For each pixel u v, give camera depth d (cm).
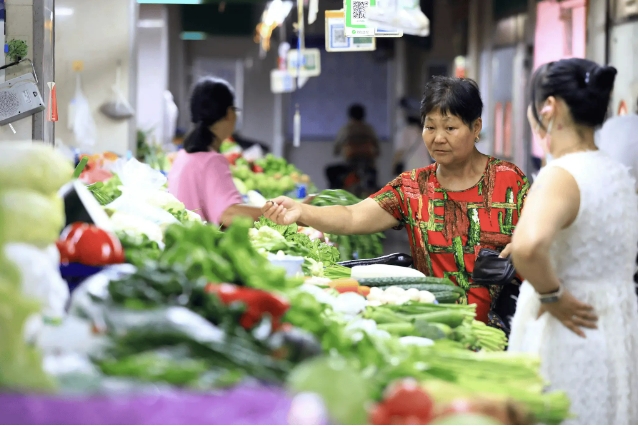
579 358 305
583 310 303
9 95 489
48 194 236
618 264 309
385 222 445
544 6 953
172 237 294
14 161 229
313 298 278
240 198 533
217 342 213
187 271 274
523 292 324
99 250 280
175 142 1215
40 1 501
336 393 189
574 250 305
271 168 936
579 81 304
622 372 306
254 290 246
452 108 413
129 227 360
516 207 426
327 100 1861
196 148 538
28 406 182
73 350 210
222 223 518
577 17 855
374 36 493
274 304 241
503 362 271
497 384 247
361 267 423
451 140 416
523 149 1093
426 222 432
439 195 432
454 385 236
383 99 1848
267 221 511
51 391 195
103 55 835
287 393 193
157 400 186
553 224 293
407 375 231
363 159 1532
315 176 1872
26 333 208
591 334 306
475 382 246
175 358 208
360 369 242
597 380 305
